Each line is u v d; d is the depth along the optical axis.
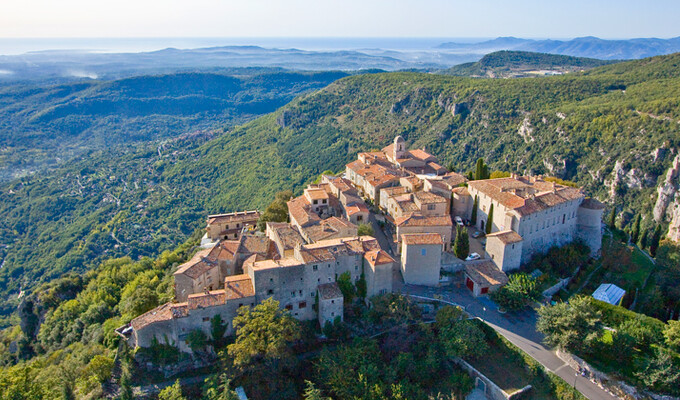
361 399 72.88
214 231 130.88
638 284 107.25
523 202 104.81
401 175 138.62
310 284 85.62
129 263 160.00
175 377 78.25
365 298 90.19
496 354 82.56
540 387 75.69
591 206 117.38
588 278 107.88
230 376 75.50
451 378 79.69
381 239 113.69
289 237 97.88
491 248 101.19
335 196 127.88
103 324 101.00
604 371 74.62
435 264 96.00
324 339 85.56
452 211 126.44
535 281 95.00
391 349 82.69
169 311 79.75
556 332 78.81
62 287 141.62
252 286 82.31
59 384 82.38
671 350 75.44
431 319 88.50
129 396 75.69
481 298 93.69
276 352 74.31
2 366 121.31
